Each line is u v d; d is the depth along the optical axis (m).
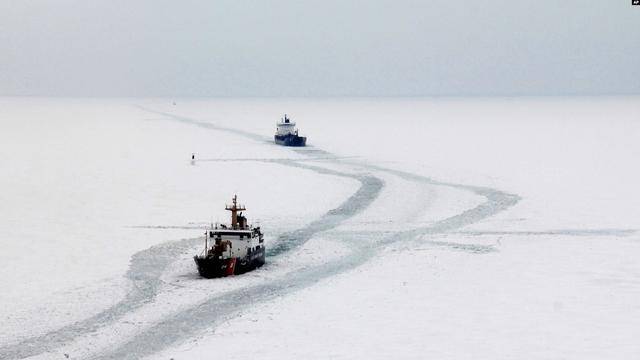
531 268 64.25
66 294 57.19
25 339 48.25
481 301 54.94
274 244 74.69
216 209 91.75
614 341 46.62
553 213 90.31
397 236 78.19
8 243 72.88
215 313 53.22
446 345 46.31
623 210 91.50
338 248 72.88
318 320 51.22
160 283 60.56
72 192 104.88
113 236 76.50
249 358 44.62
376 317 51.69
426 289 58.25
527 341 46.81
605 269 63.47
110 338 48.47
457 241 75.62
